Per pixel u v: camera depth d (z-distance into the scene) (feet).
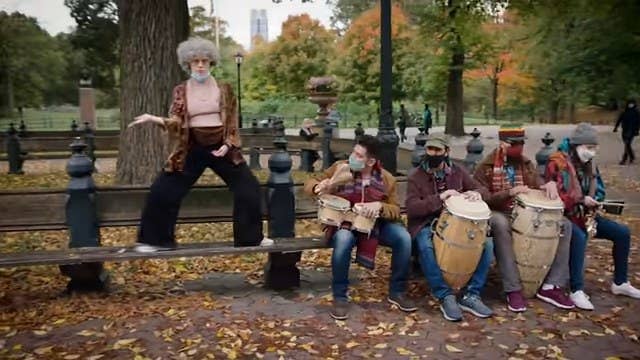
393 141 19.88
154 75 27.48
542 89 114.42
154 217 13.64
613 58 66.95
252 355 11.50
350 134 96.32
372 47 120.78
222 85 13.23
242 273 17.19
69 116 133.49
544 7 59.98
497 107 147.64
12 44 122.01
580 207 14.38
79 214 14.65
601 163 50.06
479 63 89.20
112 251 13.85
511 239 14.03
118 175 28.27
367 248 14.05
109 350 11.64
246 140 43.09
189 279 16.53
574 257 14.30
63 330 12.64
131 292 15.26
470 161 22.38
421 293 15.26
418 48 94.32
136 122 12.47
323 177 14.25
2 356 11.32
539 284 14.32
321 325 13.08
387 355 11.56
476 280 13.91
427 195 14.12
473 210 13.05
